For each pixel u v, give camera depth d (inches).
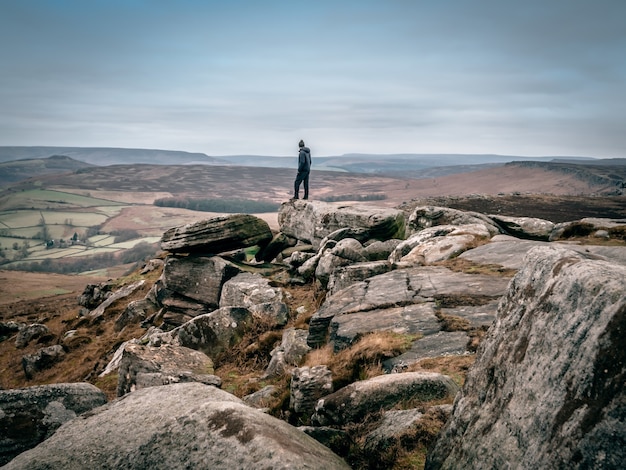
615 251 446.3
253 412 192.7
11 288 4576.8
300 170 1275.8
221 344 683.4
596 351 107.0
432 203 2514.8
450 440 163.6
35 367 1000.2
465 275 538.6
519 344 142.7
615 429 94.5
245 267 1055.6
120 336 1035.3
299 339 542.0
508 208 2226.9
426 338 381.7
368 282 577.9
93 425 217.0
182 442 181.3
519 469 116.5
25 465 200.1
